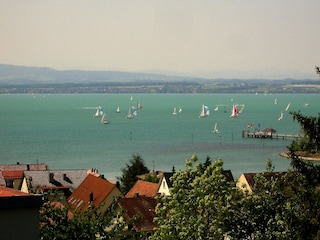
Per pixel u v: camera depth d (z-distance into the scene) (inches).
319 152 1424.7
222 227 1523.1
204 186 1577.3
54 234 1259.2
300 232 1348.4
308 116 1461.6
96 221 1312.7
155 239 1605.6
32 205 754.8
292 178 1498.5
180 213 1577.3
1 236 740.7
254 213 1539.1
